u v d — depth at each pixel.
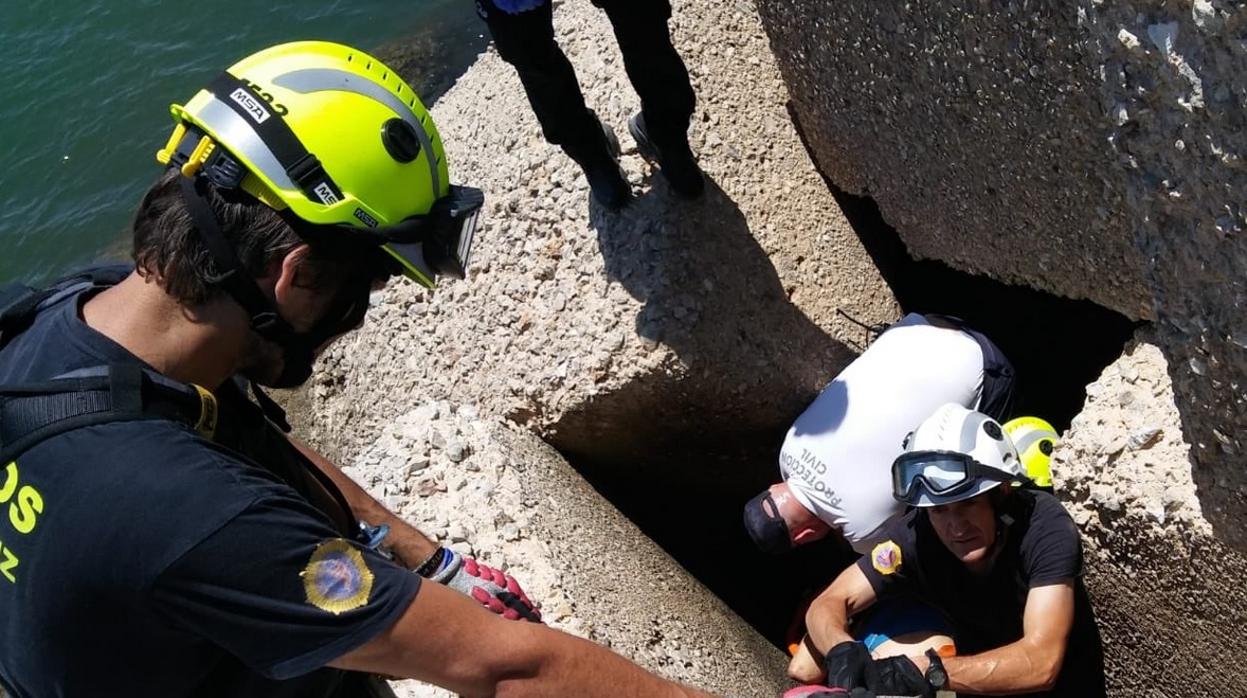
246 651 1.30
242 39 6.61
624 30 2.97
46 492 1.26
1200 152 1.82
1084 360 3.49
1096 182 2.55
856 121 3.35
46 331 1.39
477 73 4.61
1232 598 2.44
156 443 1.28
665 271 3.33
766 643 3.45
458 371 3.78
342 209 1.44
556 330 3.51
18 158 6.32
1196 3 1.70
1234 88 1.71
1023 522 2.82
